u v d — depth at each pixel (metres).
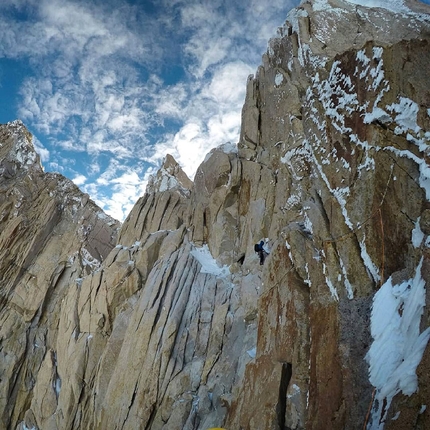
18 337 27.86
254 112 22.77
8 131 42.72
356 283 10.91
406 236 9.72
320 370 10.45
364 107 12.09
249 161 22.00
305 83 18.02
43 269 30.69
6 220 33.97
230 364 16.19
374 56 11.96
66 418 20.69
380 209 10.79
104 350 21.08
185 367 17.11
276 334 13.28
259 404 12.16
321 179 14.02
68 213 34.59
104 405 18.12
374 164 11.33
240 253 20.72
